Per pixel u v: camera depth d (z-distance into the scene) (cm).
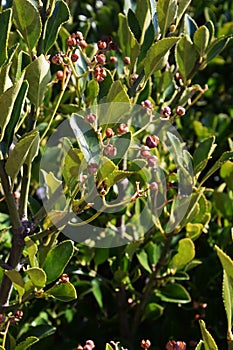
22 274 101
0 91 82
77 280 116
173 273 109
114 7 143
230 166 114
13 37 103
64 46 111
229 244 114
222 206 119
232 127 139
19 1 86
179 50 101
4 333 90
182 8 93
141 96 102
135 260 118
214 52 102
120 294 116
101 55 91
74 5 148
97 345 120
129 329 118
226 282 83
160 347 118
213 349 81
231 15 170
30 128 88
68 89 122
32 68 85
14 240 88
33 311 112
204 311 116
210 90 156
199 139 133
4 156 84
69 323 121
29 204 99
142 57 94
